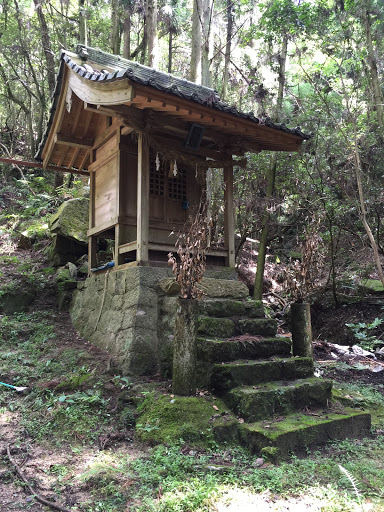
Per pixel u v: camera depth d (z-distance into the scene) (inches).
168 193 240.7
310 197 333.1
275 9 313.4
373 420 174.1
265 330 197.3
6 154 599.5
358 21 316.8
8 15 569.6
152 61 365.7
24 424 149.5
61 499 107.6
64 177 528.4
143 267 197.3
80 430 147.6
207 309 189.3
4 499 107.0
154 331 193.3
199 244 164.2
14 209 448.8
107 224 237.0
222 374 159.9
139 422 146.9
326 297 355.3
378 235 320.5
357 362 264.8
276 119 341.1
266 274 381.1
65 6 556.4
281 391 156.2
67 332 246.2
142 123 196.9
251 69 414.3
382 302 326.0
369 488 113.7
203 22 362.3
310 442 140.3
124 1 391.9
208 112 189.3
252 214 348.5
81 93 197.6
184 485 108.9
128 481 114.9
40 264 325.4
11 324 243.3
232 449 135.2
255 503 102.9
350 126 317.7
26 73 617.9
